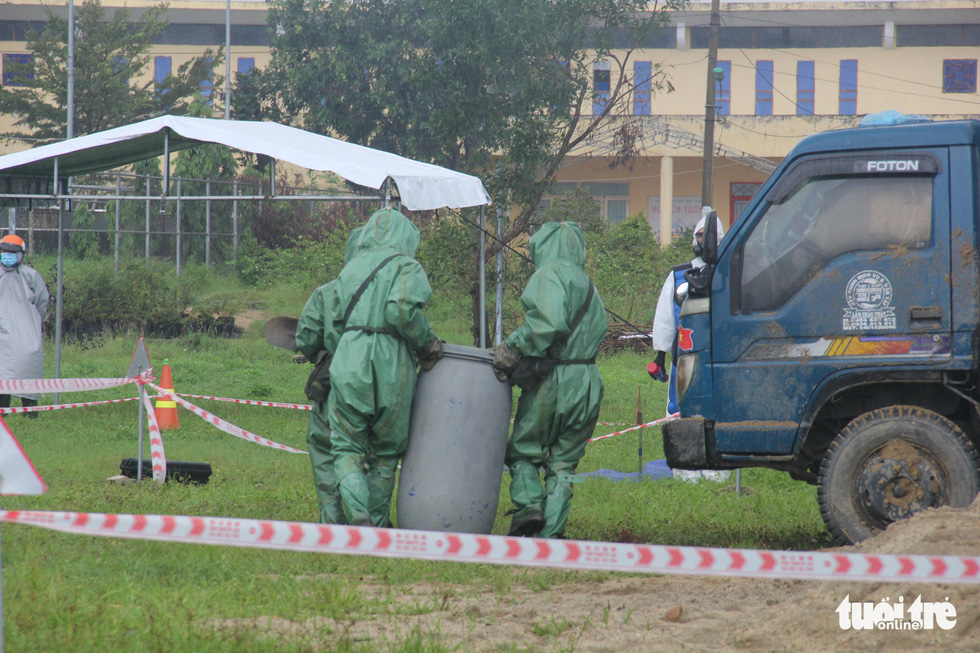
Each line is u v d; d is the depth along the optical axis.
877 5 169.62
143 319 95.31
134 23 182.75
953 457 24.77
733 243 27.33
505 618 21.00
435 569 25.44
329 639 18.80
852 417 27.20
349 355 27.67
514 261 70.56
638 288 105.94
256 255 133.50
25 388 38.94
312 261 125.81
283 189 144.12
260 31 187.00
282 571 24.80
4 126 180.75
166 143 43.50
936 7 168.88
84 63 158.12
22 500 32.47
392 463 28.70
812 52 174.50
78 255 129.62
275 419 61.22
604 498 36.75
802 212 26.88
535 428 28.83
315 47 143.62
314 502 34.75
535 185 74.31
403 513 27.98
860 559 15.95
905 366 25.48
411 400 28.17
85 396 66.44
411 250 29.67
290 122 156.88
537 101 75.25
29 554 24.44
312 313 29.83
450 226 61.78
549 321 27.88
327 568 25.42
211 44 187.12
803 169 26.91
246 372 78.94
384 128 143.62
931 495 24.78
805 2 170.50
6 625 18.05
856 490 25.30
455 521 27.62
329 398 28.48
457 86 76.56
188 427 57.75
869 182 26.39
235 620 20.09
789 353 26.58
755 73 174.75
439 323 92.31
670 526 31.73
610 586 24.06
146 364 39.12
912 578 15.60
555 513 28.34
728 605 21.91
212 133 42.62
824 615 19.27
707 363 27.41
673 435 27.69
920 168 25.84
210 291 119.62
